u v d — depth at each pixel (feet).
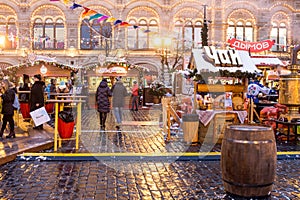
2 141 31.48
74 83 66.49
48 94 51.24
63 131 30.68
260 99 55.77
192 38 99.86
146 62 95.45
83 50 97.35
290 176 23.13
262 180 16.70
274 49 101.96
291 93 35.76
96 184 20.83
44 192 19.29
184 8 99.40
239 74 34.91
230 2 99.71
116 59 72.28
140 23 100.17
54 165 25.12
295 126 35.91
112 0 98.58
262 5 100.73
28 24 97.50
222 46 97.60
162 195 19.07
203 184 21.07
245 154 16.58
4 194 18.88
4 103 33.22
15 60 95.71
